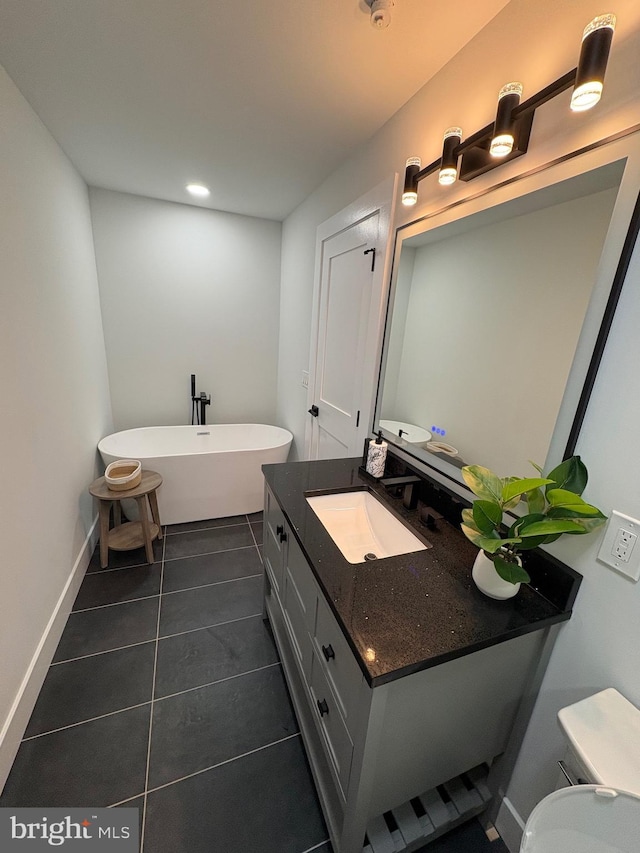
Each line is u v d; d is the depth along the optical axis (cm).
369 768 80
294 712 137
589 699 76
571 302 85
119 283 281
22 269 145
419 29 107
